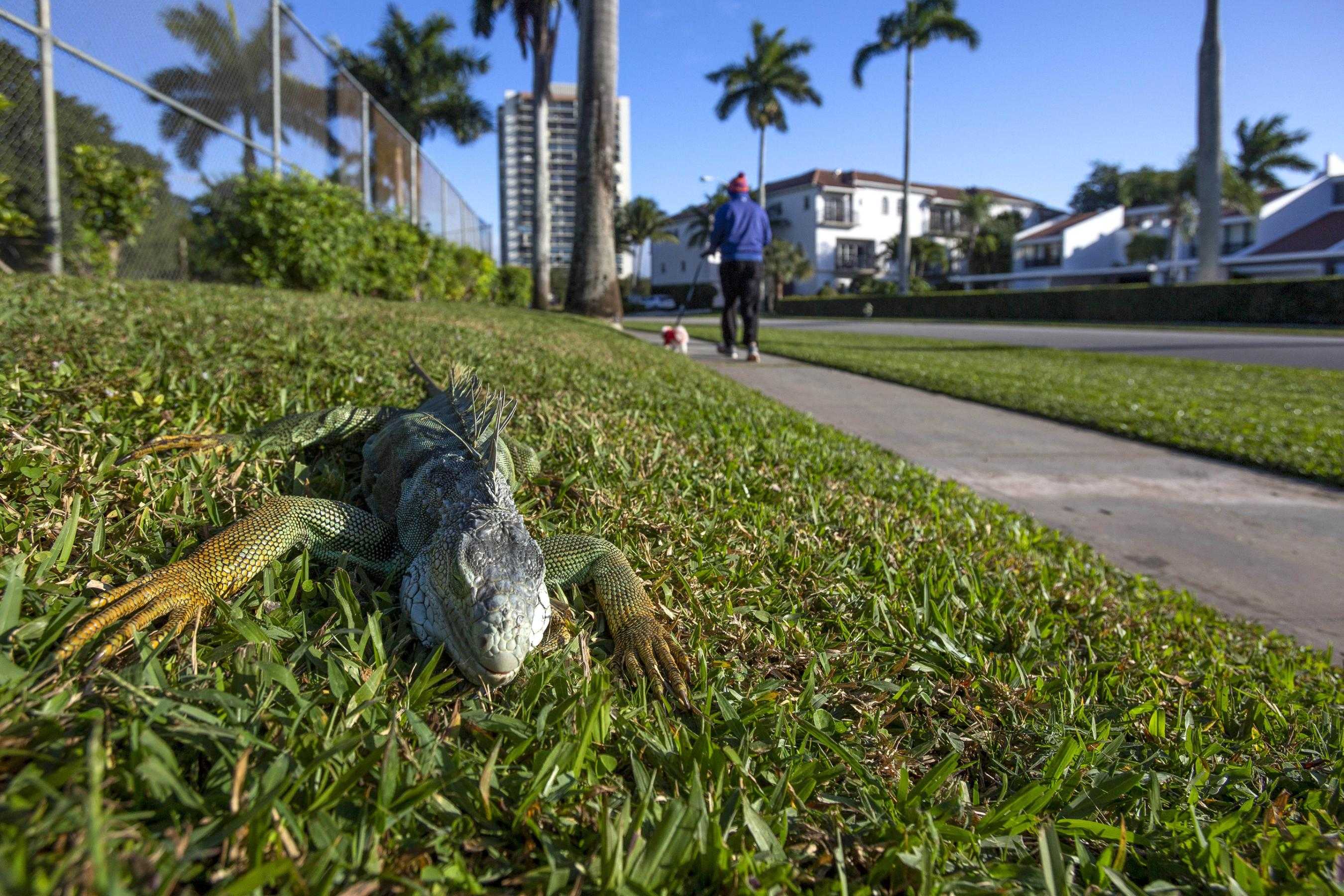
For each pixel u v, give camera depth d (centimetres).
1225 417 1006
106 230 923
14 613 176
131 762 144
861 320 4641
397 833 152
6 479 240
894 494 492
